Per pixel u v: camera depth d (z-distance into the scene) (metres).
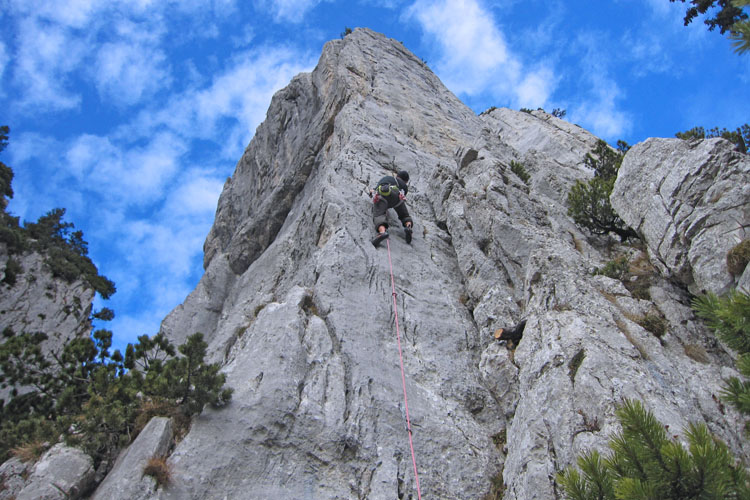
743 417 8.80
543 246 13.50
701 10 17.47
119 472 8.77
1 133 43.69
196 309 22.23
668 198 12.16
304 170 23.14
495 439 10.76
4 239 34.25
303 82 30.02
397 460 9.83
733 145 11.91
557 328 10.57
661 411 8.59
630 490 5.47
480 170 17.28
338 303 12.37
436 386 11.45
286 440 9.65
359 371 11.01
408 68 30.12
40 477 8.96
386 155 19.02
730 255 10.34
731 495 5.49
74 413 10.83
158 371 10.35
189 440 9.33
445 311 13.30
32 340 13.17
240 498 8.84
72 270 36.03
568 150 30.27
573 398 9.14
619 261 12.78
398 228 15.44
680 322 11.00
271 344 11.10
